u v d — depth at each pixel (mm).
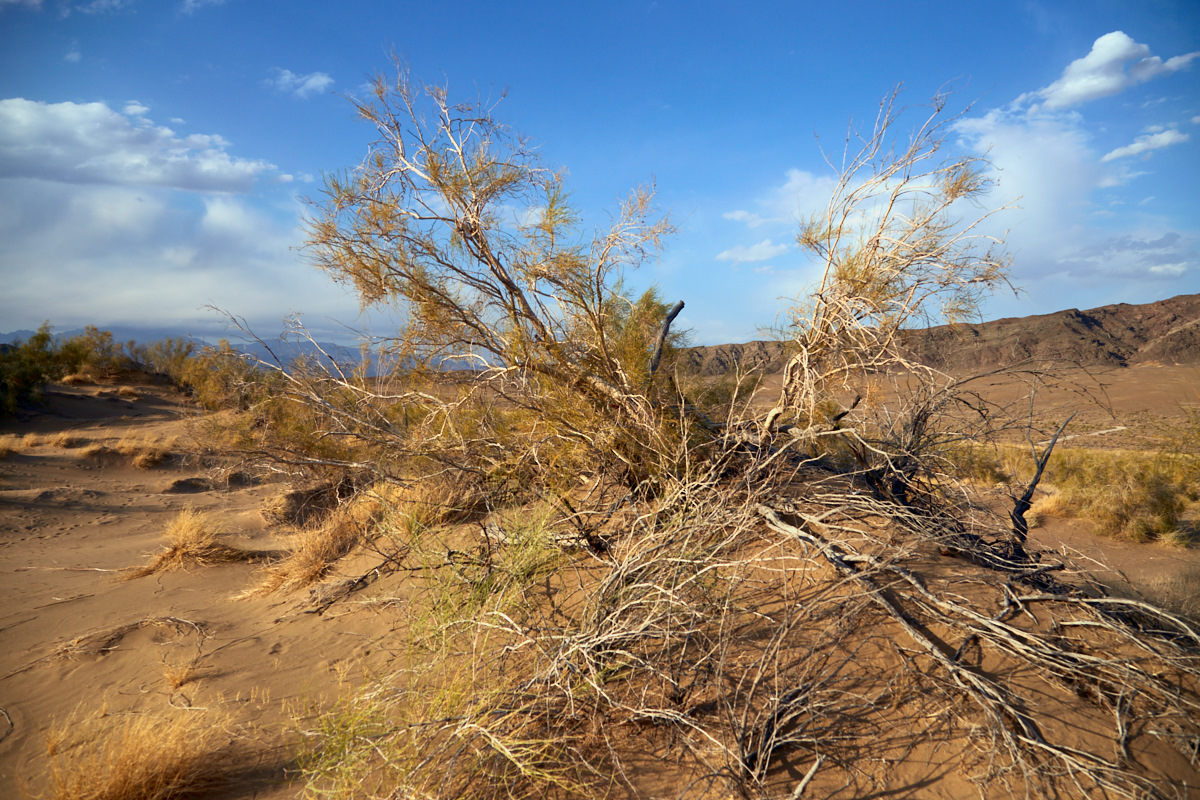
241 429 9320
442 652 3176
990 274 3605
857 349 3979
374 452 6402
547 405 4910
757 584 3738
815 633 3223
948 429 5195
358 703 3076
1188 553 8305
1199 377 23109
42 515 12445
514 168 4469
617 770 2543
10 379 28094
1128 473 10984
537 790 2494
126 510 13461
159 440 21719
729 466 4770
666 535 3408
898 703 2795
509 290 4570
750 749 2543
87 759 2885
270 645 4469
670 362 6301
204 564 7383
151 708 3643
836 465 5582
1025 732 2594
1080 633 3236
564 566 4203
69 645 4750
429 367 5129
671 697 2906
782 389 4156
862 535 4055
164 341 41594
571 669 2898
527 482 5109
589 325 5070
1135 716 2744
